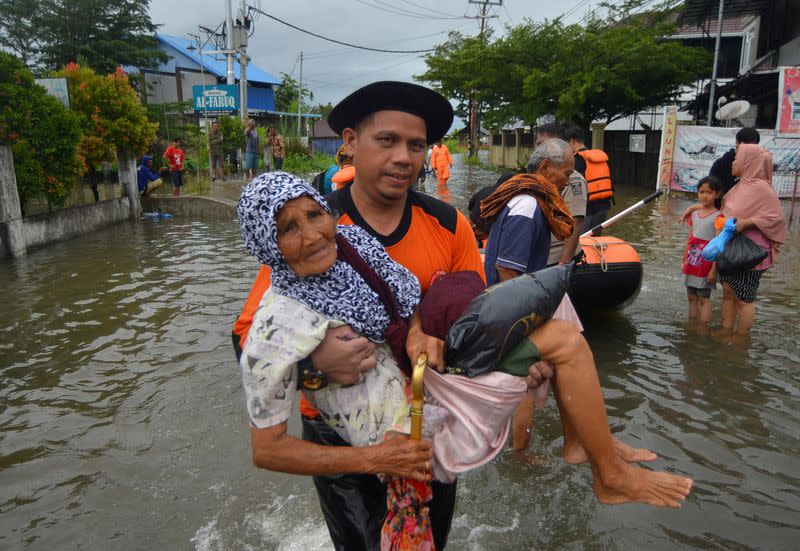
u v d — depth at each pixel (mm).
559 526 3037
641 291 6992
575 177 4430
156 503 3271
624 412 4125
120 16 34500
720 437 3801
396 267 1916
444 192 19125
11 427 4086
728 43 30688
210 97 27062
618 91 23391
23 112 9875
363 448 1743
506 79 25625
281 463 1705
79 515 3178
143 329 5930
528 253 3256
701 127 16094
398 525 1922
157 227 12812
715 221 5461
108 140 13273
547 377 2416
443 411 1876
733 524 3008
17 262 9102
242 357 1678
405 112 1988
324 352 1691
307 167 26828
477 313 1793
